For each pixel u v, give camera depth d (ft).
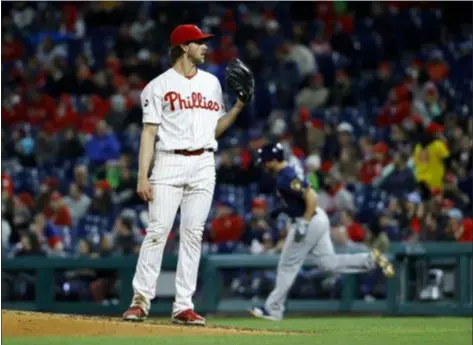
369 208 219.00
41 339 108.17
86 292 187.01
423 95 278.05
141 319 115.75
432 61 288.10
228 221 205.36
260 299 182.70
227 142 256.52
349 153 240.53
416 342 108.88
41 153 266.57
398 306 178.81
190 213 117.08
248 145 255.29
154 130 116.26
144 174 115.65
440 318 168.76
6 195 216.33
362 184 237.04
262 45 300.40
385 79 282.15
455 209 204.54
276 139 249.96
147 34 311.68
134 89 286.46
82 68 294.46
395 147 250.78
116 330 111.86
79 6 320.09
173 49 116.88
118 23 317.22
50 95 290.56
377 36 304.91
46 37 307.99
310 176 219.61
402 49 303.07
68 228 225.35
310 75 282.77
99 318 114.83
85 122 276.82
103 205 229.86
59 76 291.79
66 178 260.83
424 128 236.43
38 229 209.56
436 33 304.30
